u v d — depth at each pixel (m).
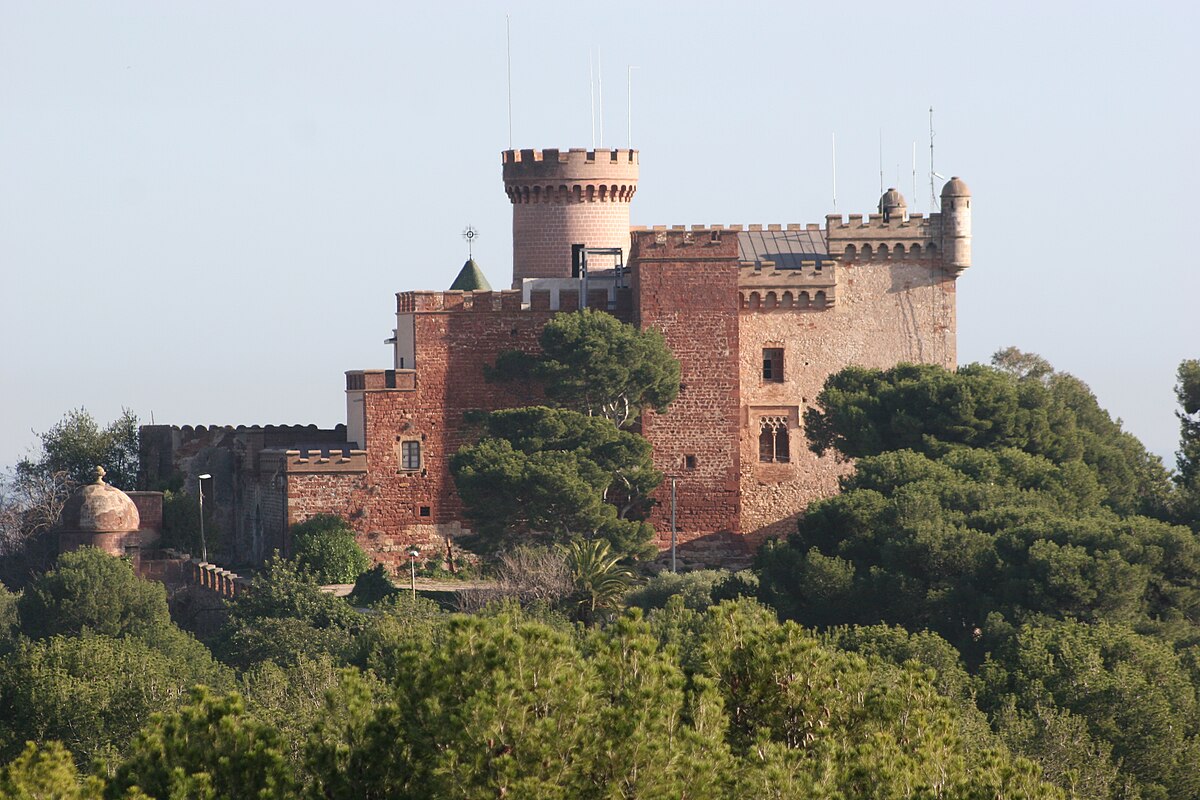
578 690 198.00
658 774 196.00
